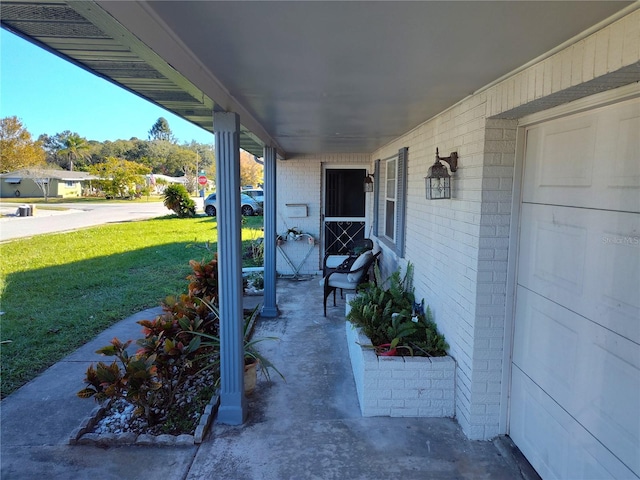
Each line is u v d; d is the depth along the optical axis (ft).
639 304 5.48
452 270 9.97
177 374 10.70
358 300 13.85
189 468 8.26
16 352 14.11
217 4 4.31
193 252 35.55
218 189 9.27
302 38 5.31
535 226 7.80
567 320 6.93
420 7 4.33
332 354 13.79
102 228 52.13
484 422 8.95
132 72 6.78
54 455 8.64
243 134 13.88
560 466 7.15
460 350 9.47
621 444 5.80
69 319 17.56
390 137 16.37
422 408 9.92
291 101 9.39
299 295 21.25
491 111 7.80
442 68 6.64
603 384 6.13
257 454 8.65
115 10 3.88
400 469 8.13
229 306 9.52
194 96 7.38
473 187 8.61
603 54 4.89
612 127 5.90
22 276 25.99
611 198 5.93
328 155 25.16
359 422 9.75
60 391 11.46
